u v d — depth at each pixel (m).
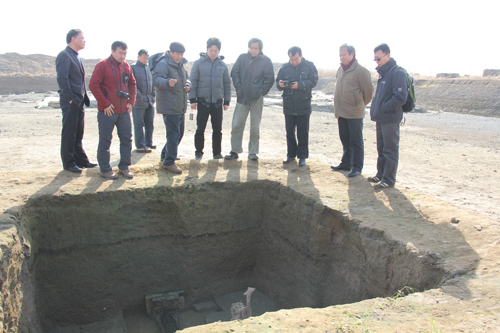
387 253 4.04
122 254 5.44
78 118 6.11
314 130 16.19
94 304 5.33
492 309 2.80
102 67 5.25
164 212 5.63
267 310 5.86
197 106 6.60
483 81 33.97
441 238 3.95
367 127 17.83
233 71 6.45
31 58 79.06
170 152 6.04
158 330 5.43
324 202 5.02
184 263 5.86
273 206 5.95
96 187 5.29
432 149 13.05
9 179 5.46
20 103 27.81
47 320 5.02
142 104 8.39
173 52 5.72
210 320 5.64
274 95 43.41
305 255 5.33
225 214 5.95
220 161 6.69
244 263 6.32
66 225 5.02
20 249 4.06
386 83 5.11
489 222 4.24
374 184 5.66
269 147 11.58
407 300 3.04
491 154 12.43
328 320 2.85
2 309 3.38
